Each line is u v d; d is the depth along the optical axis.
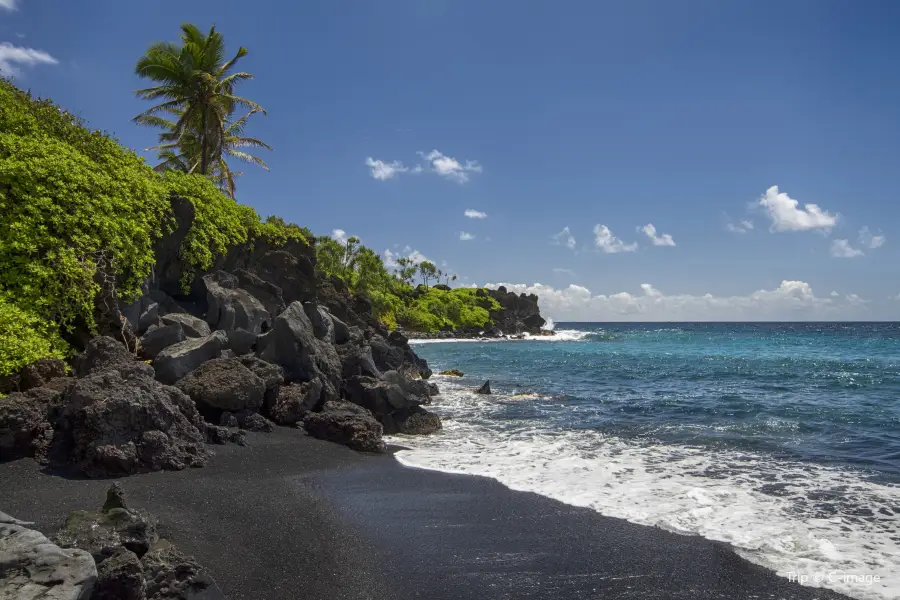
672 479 10.21
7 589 3.76
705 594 5.91
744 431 14.84
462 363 41.44
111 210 13.48
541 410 18.53
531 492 9.32
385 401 14.87
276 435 12.38
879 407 18.95
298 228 26.80
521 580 6.18
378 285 86.88
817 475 10.52
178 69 29.61
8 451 8.49
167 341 13.75
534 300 129.75
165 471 9.04
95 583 4.39
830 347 61.69
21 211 11.74
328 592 5.74
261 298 18.97
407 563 6.54
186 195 18.11
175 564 5.17
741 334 112.44
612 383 27.16
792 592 5.95
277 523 7.41
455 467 10.99
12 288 11.17
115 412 8.84
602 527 7.75
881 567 6.54
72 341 12.15
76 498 7.24
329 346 17.77
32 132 13.85
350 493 9.05
